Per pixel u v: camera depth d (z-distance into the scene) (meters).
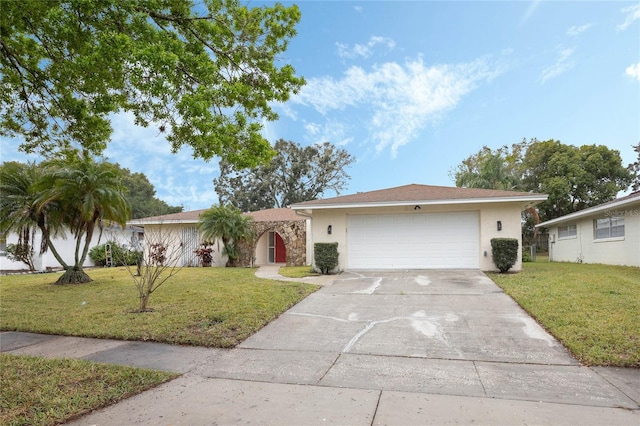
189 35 6.22
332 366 4.33
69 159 8.38
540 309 6.20
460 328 5.62
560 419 2.95
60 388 3.77
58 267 20.30
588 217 16.86
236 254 17.36
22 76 6.50
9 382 3.92
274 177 37.84
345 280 10.49
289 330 5.86
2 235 11.85
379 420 3.00
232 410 3.24
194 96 5.36
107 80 5.86
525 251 20.58
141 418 3.13
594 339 4.73
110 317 6.70
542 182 29.09
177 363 4.52
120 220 12.08
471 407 3.20
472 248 11.80
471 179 24.69
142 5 5.42
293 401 3.41
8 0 4.96
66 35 5.30
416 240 12.22
